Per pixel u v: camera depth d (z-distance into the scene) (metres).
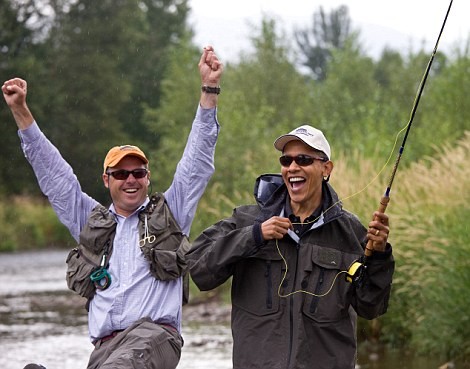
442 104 64.31
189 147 18.72
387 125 67.81
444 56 66.38
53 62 141.88
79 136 139.50
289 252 16.41
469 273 31.45
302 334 16.05
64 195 18.94
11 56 137.75
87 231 18.41
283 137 16.41
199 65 18.69
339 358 16.17
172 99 104.12
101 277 18.14
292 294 16.23
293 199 16.53
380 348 33.94
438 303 32.12
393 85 105.38
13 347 37.22
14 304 54.06
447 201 34.69
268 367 16.02
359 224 16.69
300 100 104.38
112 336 18.16
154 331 17.67
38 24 145.25
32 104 134.38
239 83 104.81
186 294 18.73
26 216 123.31
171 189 18.81
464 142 37.94
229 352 34.41
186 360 32.59
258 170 60.09
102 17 146.38
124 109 155.88
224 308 47.09
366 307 16.12
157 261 18.05
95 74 141.88
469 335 31.44
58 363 33.28
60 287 63.94
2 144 130.62
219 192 60.81
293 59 108.06
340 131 74.88
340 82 105.69
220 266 16.34
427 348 32.56
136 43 152.38
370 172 40.78
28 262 91.69
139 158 18.45
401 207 35.09
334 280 16.25
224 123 65.31
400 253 33.31
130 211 18.53
